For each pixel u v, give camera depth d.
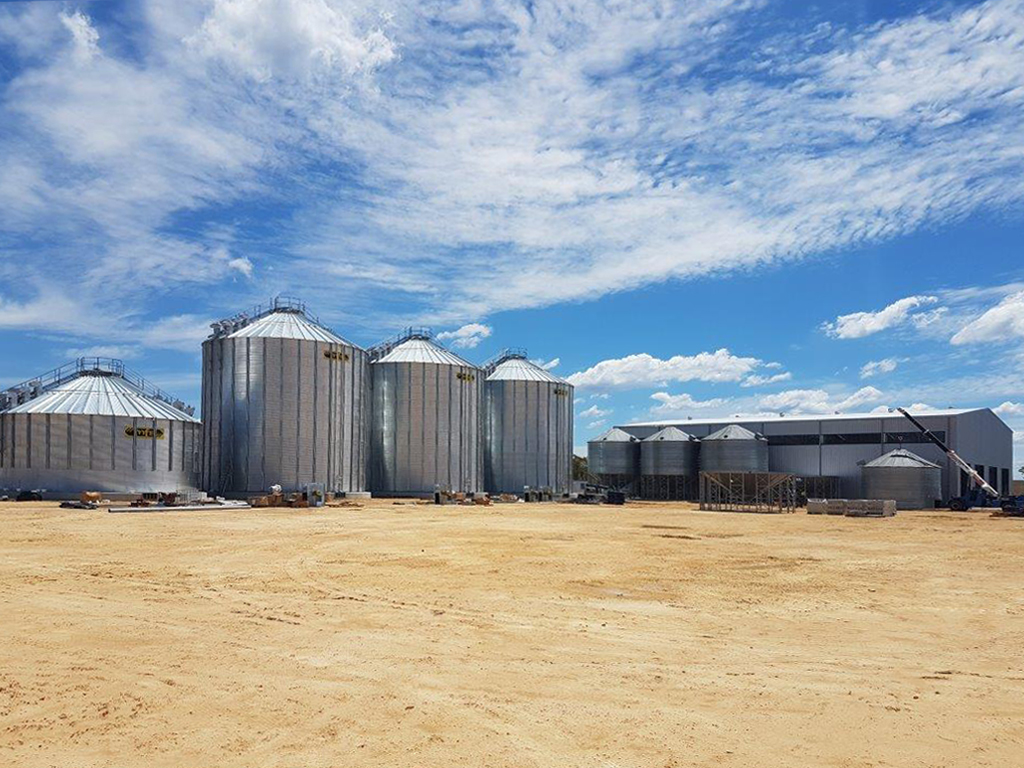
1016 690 14.01
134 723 11.56
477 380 100.25
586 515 64.81
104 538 38.69
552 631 18.70
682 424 114.06
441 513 63.00
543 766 10.06
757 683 14.20
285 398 81.06
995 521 63.34
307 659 15.47
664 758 10.41
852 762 10.41
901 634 19.16
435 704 12.56
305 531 43.47
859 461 97.56
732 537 45.22
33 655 15.59
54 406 72.88
